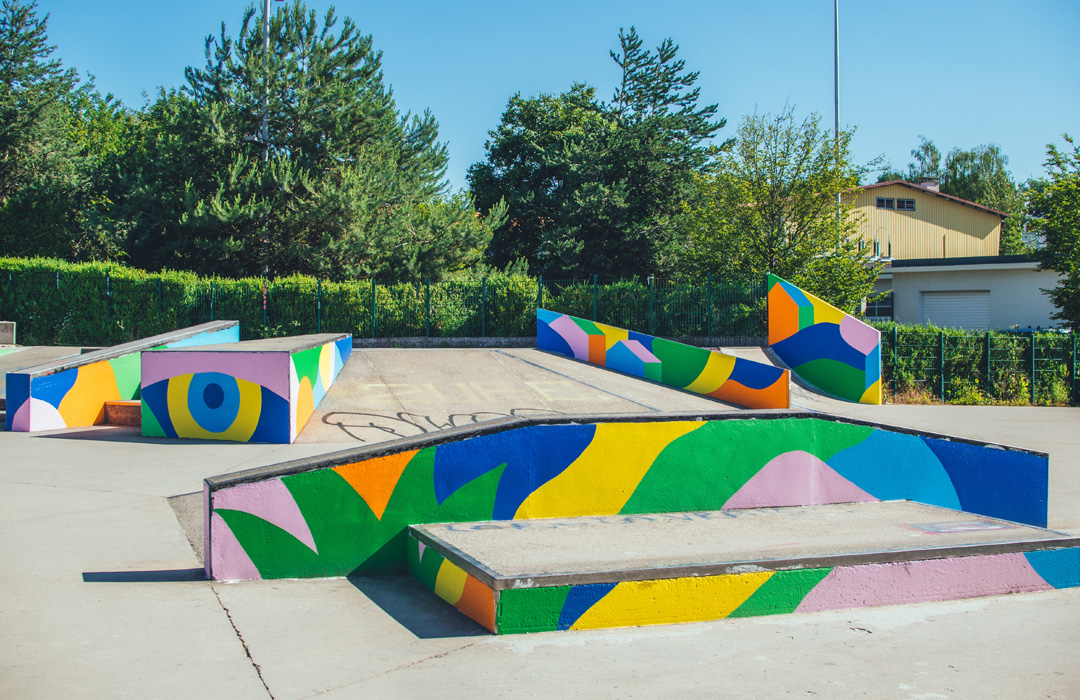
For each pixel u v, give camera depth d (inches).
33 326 772.0
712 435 230.7
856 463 249.1
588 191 1227.2
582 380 576.1
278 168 944.9
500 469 208.7
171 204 965.2
